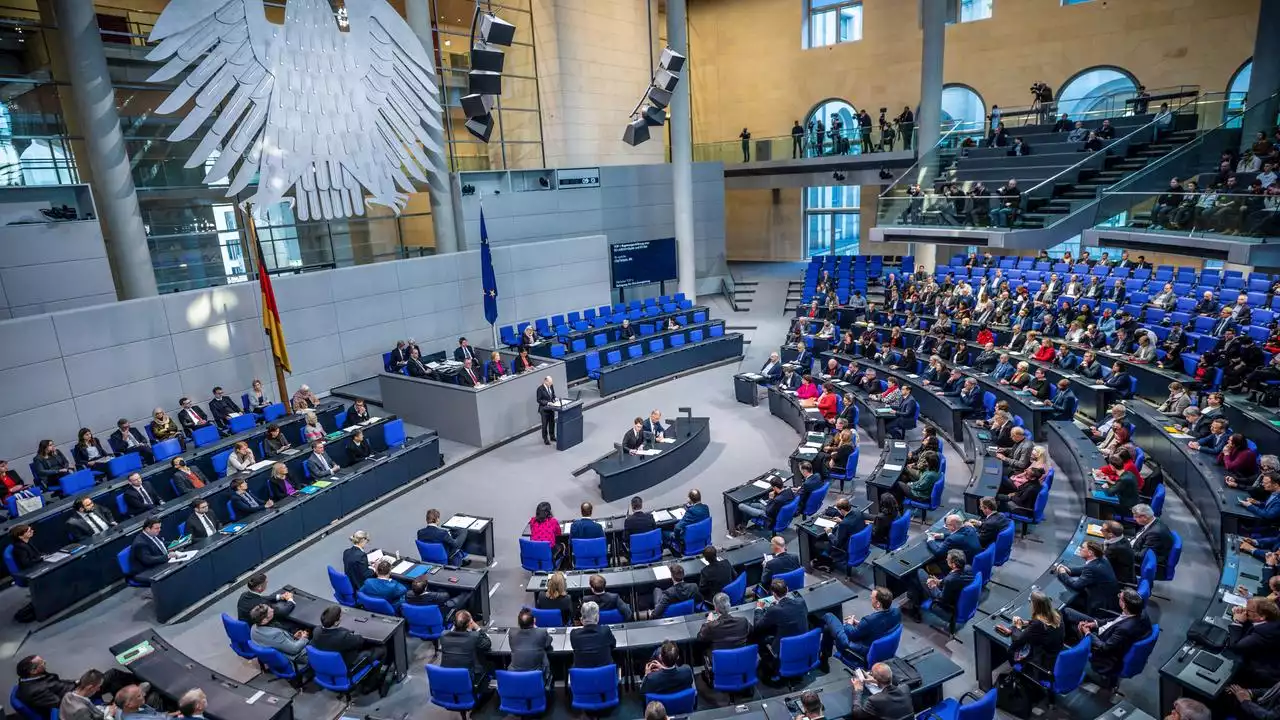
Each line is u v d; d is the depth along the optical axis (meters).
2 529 9.80
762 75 30.89
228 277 17.78
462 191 21.36
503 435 15.09
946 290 20.17
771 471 11.38
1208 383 12.53
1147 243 16.50
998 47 25.45
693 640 7.16
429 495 12.78
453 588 8.49
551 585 7.79
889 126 24.80
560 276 22.45
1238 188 15.69
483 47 12.93
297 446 13.16
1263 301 15.64
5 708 7.69
